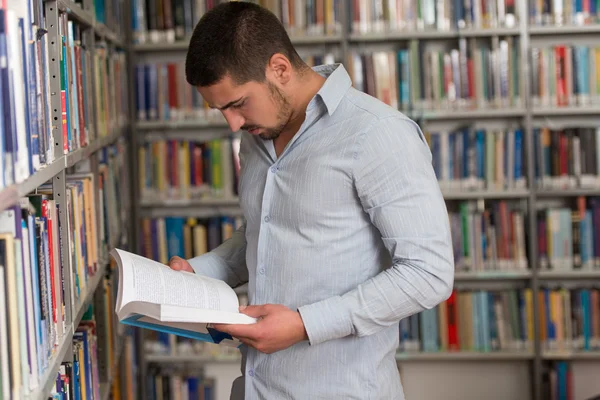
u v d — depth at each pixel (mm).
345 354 1430
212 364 3707
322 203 1385
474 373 3664
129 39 3402
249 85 1332
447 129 3615
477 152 3441
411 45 3391
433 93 3410
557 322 3453
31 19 1260
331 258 1400
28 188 1137
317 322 1335
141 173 3492
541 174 3408
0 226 1093
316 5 3383
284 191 1432
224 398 3719
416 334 3510
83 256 1829
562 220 3422
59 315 1458
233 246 1752
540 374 3463
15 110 1070
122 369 2744
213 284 1451
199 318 1260
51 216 1428
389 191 1328
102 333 2154
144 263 1365
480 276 3439
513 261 3465
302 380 1446
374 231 1419
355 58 3402
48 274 1344
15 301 1030
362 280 1419
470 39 3439
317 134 1396
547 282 3641
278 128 1408
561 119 3561
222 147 3484
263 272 1471
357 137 1350
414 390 3684
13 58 1081
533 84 3383
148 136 3668
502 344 3482
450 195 3418
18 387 1043
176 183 3500
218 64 1306
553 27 3328
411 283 1313
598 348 3445
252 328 1310
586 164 3381
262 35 1328
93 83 2127
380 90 3404
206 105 3455
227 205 3676
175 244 3500
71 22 1789
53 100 1525
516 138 3418
